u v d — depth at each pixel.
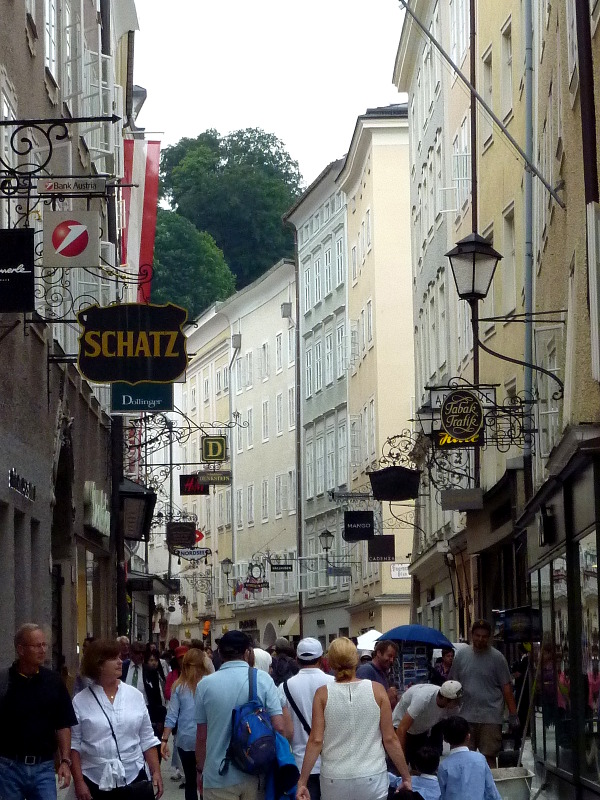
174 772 28.31
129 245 43.22
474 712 21.02
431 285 54.84
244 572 104.00
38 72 28.84
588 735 18.98
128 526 45.41
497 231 39.41
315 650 14.83
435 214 54.00
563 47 21.73
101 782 12.79
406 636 22.95
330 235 87.75
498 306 39.19
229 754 13.10
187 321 26.11
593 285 16.44
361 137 77.25
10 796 12.67
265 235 116.38
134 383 25.91
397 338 75.25
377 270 75.75
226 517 109.38
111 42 48.12
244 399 106.19
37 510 27.45
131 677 25.38
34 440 27.34
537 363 27.91
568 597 20.22
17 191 21.45
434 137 54.25
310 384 91.31
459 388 31.50
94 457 39.56
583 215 18.36
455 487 44.72
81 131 35.47
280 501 97.12
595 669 18.22
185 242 110.44
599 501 17.81
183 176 117.56
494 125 39.97
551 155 27.11
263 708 13.28
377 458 74.25
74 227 23.52
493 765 21.03
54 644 32.69
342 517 82.69
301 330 93.94
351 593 79.69
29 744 12.74
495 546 39.31
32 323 26.78
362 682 12.96
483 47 41.97
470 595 45.66
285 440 96.94
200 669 19.44
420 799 12.88
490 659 21.12
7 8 25.06
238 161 121.19
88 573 38.56
